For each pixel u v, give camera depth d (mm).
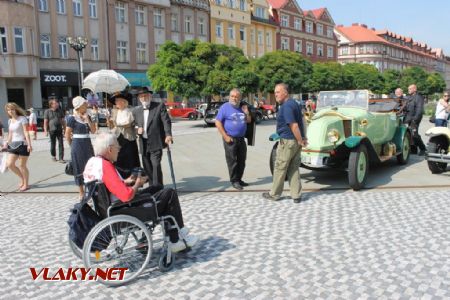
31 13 29625
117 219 4152
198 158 12328
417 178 8617
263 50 55031
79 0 34062
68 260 4840
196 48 26828
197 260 4707
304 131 6824
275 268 4410
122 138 7301
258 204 6906
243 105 8086
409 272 4199
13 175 10336
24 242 5480
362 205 6652
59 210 6969
